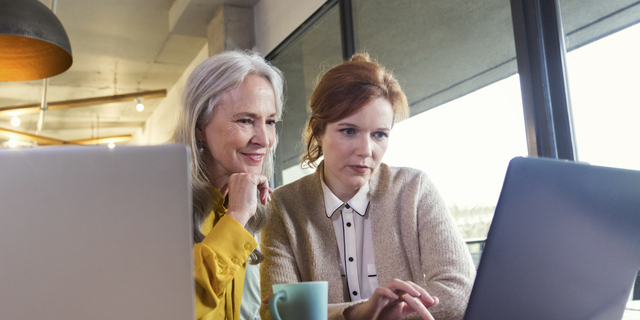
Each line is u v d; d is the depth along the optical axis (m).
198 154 0.97
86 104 6.03
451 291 0.94
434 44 2.46
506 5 2.04
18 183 0.42
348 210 1.13
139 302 0.44
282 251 1.10
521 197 0.56
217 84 0.95
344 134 1.06
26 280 0.41
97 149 0.44
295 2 3.90
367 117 1.04
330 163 1.08
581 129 1.76
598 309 0.63
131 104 7.57
